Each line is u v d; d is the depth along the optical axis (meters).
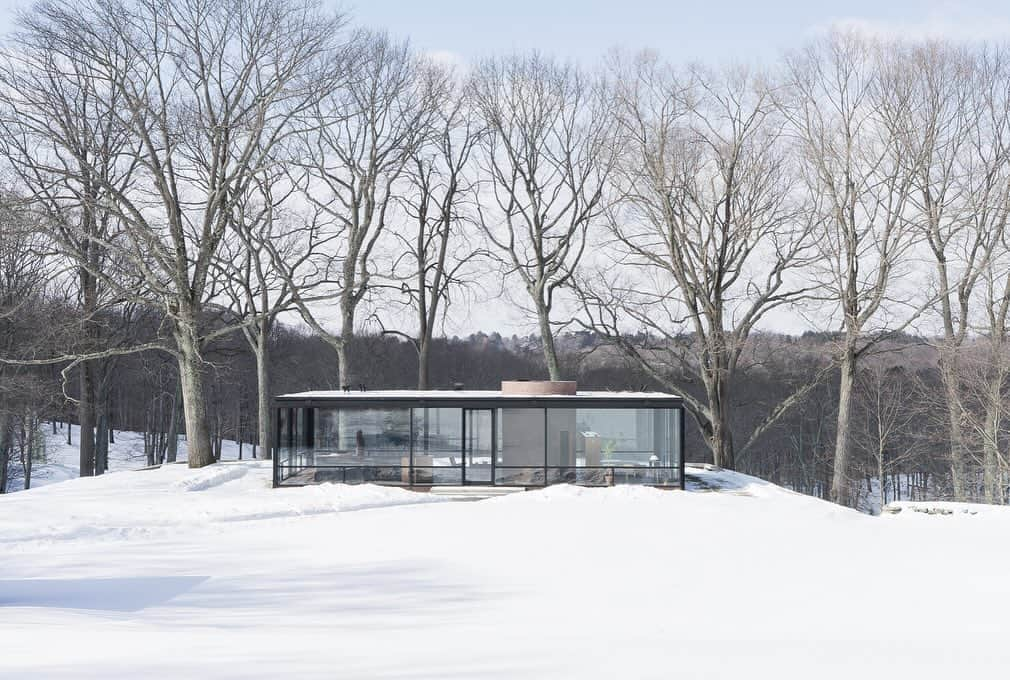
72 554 18.50
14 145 31.03
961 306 38.00
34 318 38.91
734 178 39.69
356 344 62.12
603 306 41.66
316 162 42.44
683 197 39.88
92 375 40.78
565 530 20.89
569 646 9.68
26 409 42.38
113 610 12.41
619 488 26.23
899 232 36.84
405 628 11.05
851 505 55.91
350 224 43.44
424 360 46.28
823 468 59.84
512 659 8.88
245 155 32.75
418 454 28.66
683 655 9.25
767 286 40.28
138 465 64.44
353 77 39.47
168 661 8.42
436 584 14.93
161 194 32.31
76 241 35.41
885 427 51.06
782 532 21.14
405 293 44.62
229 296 41.50
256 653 8.98
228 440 80.06
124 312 44.91
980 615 12.34
